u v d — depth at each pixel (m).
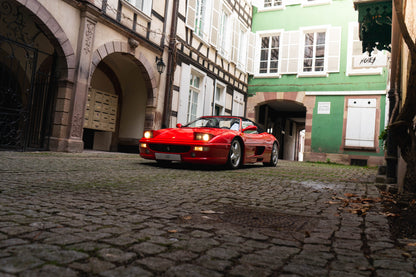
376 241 1.74
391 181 4.75
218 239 1.65
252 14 17.36
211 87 13.53
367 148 14.58
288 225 2.04
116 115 10.98
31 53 8.52
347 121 15.03
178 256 1.37
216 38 13.67
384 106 14.44
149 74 10.01
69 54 7.35
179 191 3.20
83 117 7.75
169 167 5.78
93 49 7.96
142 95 10.77
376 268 1.34
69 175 3.78
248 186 3.87
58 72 7.43
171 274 1.18
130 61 9.80
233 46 15.22
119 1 8.63
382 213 2.50
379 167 5.45
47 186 2.93
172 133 5.87
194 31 12.02
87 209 2.16
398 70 4.79
